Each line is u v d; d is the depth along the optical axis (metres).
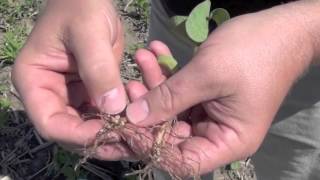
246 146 0.32
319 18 0.31
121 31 0.35
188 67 0.30
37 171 0.58
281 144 0.43
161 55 0.34
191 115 0.34
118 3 0.72
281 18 0.31
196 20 0.34
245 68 0.30
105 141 0.33
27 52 0.34
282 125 0.41
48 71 0.35
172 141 0.33
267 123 0.32
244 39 0.30
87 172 0.57
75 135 0.33
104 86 0.32
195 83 0.30
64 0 0.33
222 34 0.31
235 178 0.60
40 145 0.59
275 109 0.32
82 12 0.32
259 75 0.30
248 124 0.31
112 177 0.58
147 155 0.33
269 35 0.31
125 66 0.66
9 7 0.69
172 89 0.30
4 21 0.69
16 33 0.67
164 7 0.38
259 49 0.30
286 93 0.33
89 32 0.32
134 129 0.32
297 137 0.41
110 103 0.32
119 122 0.32
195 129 0.33
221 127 0.32
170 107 0.31
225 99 0.31
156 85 0.34
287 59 0.31
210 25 0.37
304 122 0.40
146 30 0.70
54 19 0.33
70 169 0.57
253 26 0.31
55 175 0.57
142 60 0.34
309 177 0.44
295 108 0.40
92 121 0.33
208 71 0.30
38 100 0.34
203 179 0.49
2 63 0.64
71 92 0.35
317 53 0.33
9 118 0.60
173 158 0.32
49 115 0.34
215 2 0.37
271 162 0.45
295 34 0.31
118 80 0.32
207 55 0.30
